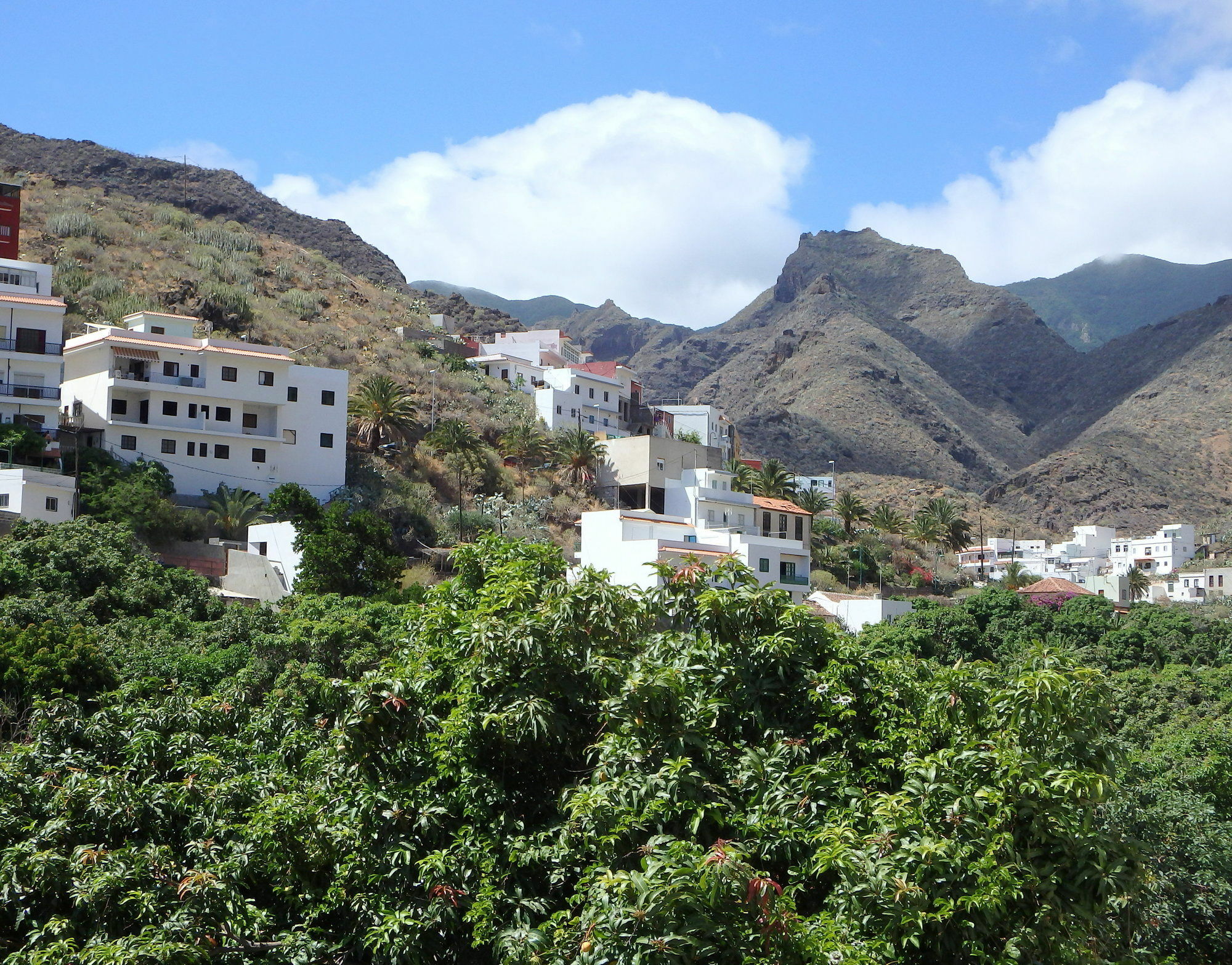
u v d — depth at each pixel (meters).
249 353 88.94
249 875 19.25
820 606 85.81
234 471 87.75
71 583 52.34
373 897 17.17
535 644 17.16
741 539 83.06
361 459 100.06
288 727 27.91
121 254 142.00
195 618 55.00
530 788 17.97
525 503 103.56
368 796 17.14
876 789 17.48
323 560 67.31
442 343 151.62
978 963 14.98
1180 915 27.81
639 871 15.31
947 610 80.56
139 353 84.88
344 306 151.00
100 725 25.02
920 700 19.84
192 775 22.02
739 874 13.36
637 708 16.50
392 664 20.19
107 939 17.00
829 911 15.42
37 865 18.17
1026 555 198.62
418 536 90.56
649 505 109.06
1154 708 59.47
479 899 15.94
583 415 138.12
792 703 18.47
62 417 83.44
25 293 90.06
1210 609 117.12
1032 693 16.44
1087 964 16.58
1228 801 35.75
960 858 15.06
